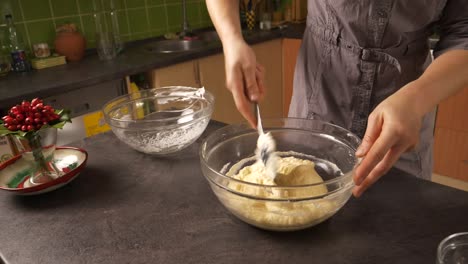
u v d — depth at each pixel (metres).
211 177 0.63
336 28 1.04
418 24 0.95
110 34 2.02
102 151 0.91
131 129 0.84
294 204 0.58
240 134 0.79
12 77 1.75
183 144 0.87
